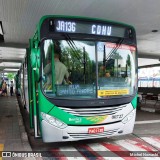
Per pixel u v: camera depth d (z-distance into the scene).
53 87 5.79
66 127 5.72
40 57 5.76
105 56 6.27
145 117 12.00
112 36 6.43
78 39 6.08
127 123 6.40
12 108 15.76
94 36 6.23
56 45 5.91
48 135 5.73
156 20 10.23
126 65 6.54
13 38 14.33
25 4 8.26
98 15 9.52
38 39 5.88
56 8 8.68
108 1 7.89
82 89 5.93
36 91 6.18
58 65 5.88
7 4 8.25
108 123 6.08
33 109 6.56
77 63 6.01
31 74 6.94
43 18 5.88
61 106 5.72
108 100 6.07
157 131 8.59
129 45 6.66
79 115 5.79
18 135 7.70
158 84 40.19
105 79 6.17
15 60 25.39
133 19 10.09
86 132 5.84
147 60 26.50
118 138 7.54
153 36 13.59
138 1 7.86
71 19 6.05
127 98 6.41
